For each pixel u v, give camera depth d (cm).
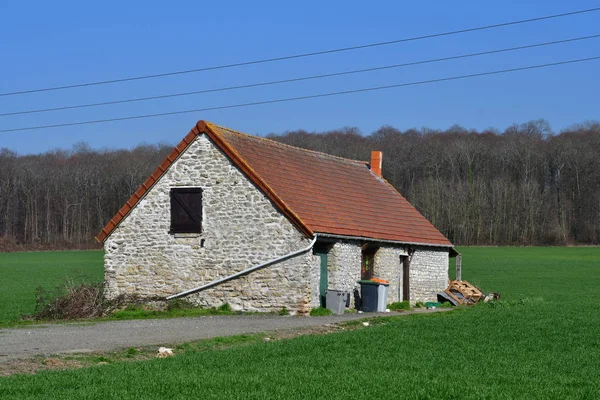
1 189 11212
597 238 10938
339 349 1972
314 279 3116
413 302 3922
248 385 1406
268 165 3338
